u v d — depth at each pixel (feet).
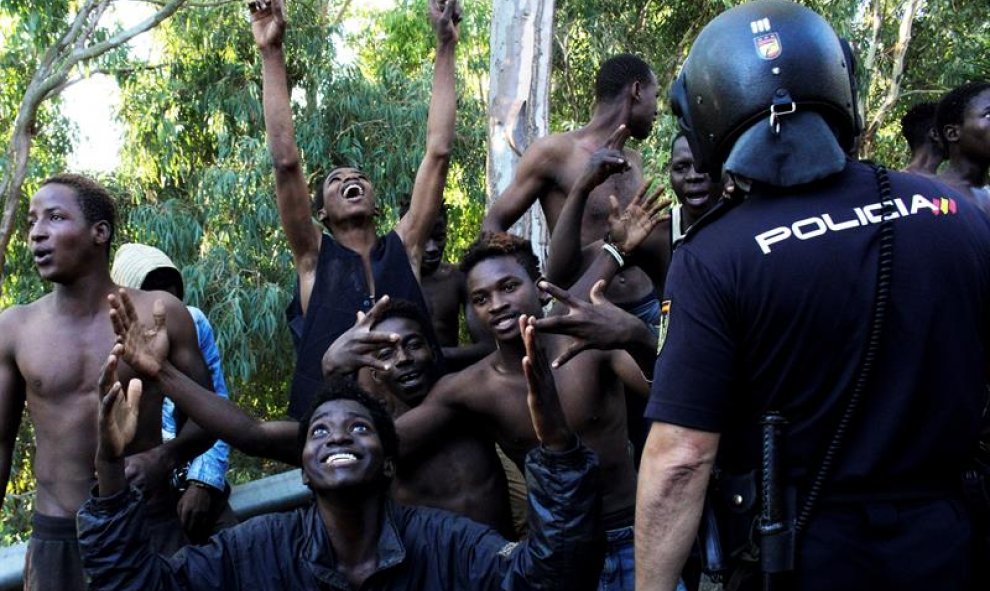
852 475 7.02
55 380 11.46
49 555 11.34
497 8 23.09
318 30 40.86
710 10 47.67
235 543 9.40
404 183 40.27
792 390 7.13
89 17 39.52
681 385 7.20
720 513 7.63
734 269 7.14
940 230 7.15
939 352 7.04
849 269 6.98
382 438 9.41
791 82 7.22
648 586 7.23
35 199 11.54
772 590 7.15
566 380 11.16
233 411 10.96
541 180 15.29
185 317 11.98
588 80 48.57
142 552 8.91
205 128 42.68
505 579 8.91
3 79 41.68
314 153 39.37
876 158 50.34
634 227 11.93
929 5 48.98
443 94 14.52
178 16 41.37
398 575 9.30
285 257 37.99
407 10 53.47
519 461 11.51
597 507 8.75
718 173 7.82
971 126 15.67
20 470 39.68
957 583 7.06
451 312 16.99
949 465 7.21
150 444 11.78
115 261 15.87
